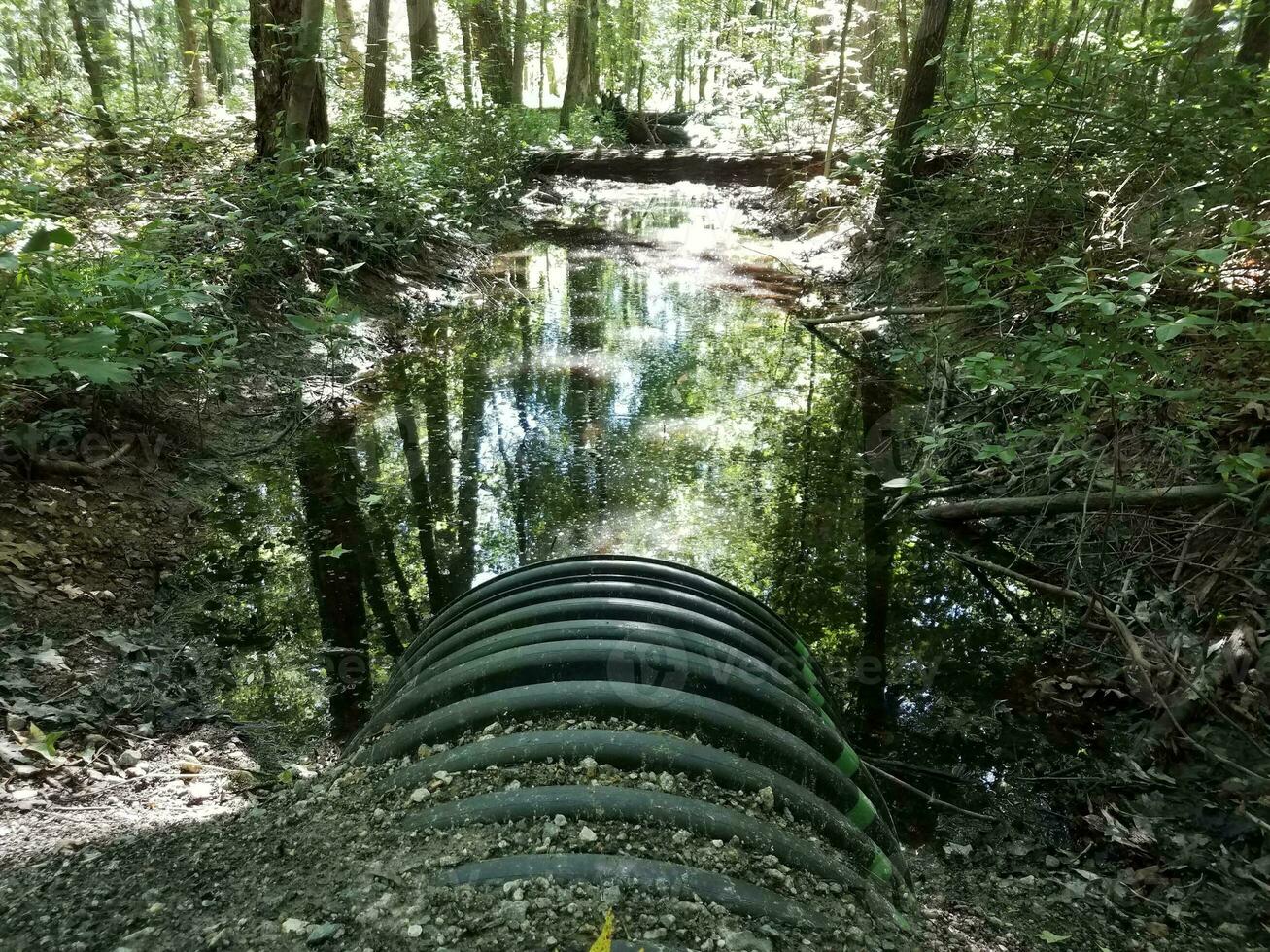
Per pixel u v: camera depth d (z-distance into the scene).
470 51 17.22
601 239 12.09
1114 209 5.57
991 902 2.28
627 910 1.52
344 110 12.35
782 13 18.77
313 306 6.74
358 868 1.71
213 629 3.52
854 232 10.30
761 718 2.19
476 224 11.52
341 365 6.48
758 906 1.58
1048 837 2.60
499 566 4.04
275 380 5.91
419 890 1.60
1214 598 3.40
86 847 2.08
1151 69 5.93
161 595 3.67
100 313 4.26
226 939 1.54
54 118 8.75
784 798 1.93
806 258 10.76
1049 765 2.92
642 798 1.79
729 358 7.16
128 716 2.89
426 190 9.55
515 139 14.70
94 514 3.92
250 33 8.12
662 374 6.73
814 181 12.21
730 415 5.98
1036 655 3.53
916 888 2.28
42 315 4.03
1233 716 2.88
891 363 6.96
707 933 1.49
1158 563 3.78
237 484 4.69
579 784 1.84
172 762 2.69
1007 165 7.23
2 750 2.50
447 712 2.14
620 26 25.77
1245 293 4.25
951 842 2.57
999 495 4.64
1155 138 5.22
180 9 13.41
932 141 9.12
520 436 5.52
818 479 5.03
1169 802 2.69
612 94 21.77
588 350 7.29
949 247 7.47
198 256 6.08
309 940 1.50
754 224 13.27
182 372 5.11
